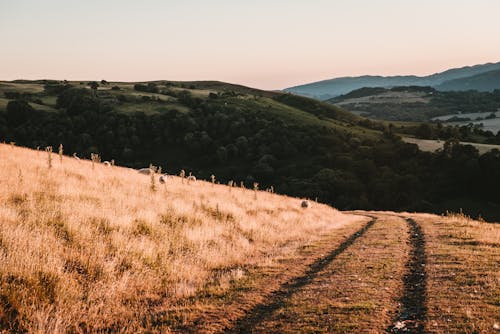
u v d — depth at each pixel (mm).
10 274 8453
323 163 117188
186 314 8352
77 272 9656
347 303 8484
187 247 13680
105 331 7777
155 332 7547
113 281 9789
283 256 14062
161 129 132750
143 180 24250
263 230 18391
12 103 120500
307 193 97500
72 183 17562
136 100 168000
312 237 18594
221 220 18172
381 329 7102
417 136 161375
